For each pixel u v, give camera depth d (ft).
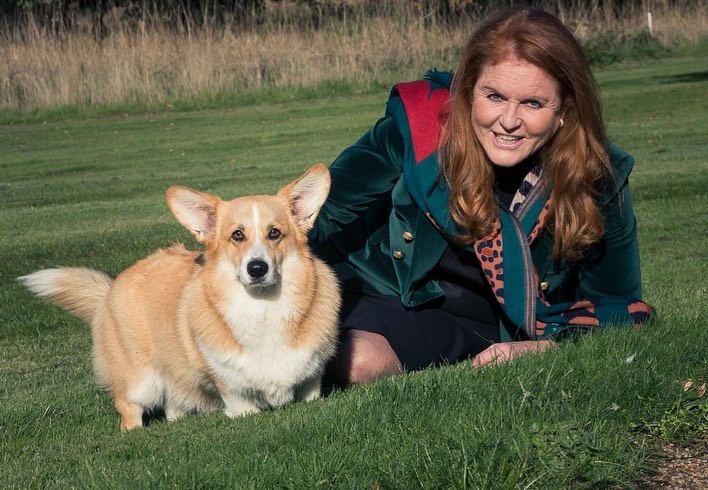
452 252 12.82
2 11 70.90
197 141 48.49
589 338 12.11
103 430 13.48
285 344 12.52
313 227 13.73
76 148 48.39
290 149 44.04
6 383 15.94
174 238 26.61
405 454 9.28
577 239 11.74
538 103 11.11
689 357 11.62
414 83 12.91
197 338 12.81
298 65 65.41
